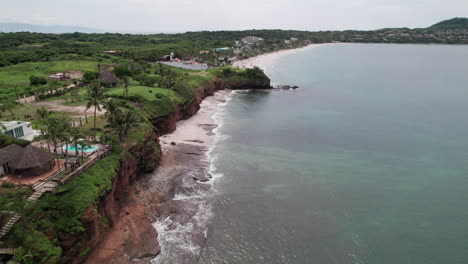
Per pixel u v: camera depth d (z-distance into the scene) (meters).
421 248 46.06
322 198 58.66
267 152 79.38
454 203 57.28
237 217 52.56
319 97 146.12
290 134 93.44
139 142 63.19
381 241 47.47
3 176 44.31
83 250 40.00
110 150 55.25
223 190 60.69
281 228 50.03
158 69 160.12
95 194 43.84
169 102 94.69
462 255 44.62
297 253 44.91
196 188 60.19
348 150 81.50
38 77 116.44
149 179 63.31
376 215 53.75
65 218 39.12
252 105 130.25
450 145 84.50
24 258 32.94
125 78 97.88
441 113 115.81
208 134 91.81
